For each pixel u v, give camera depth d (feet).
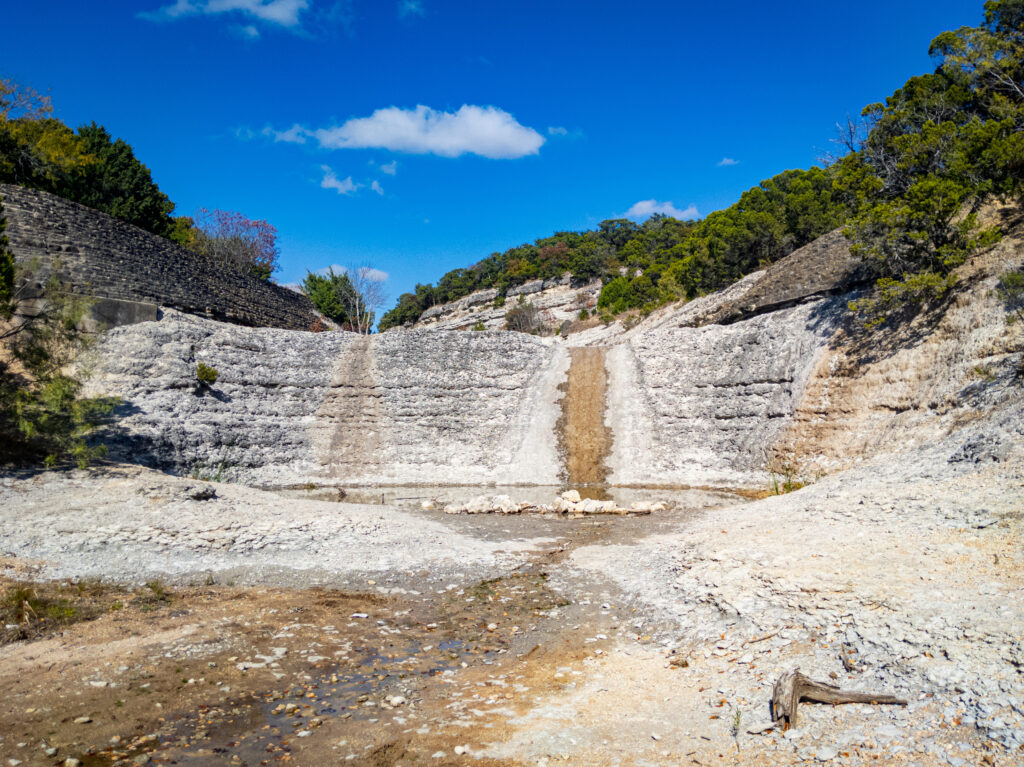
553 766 24.70
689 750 25.41
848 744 24.12
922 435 77.82
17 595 42.88
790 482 91.76
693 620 38.58
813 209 167.43
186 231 204.13
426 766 24.90
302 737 27.17
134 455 101.40
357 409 128.26
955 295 89.40
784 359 114.83
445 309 356.59
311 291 270.46
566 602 45.27
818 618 34.06
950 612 31.19
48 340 75.31
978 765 21.59
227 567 53.98
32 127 134.10
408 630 40.65
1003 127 93.71
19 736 26.89
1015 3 103.71
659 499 92.63
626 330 203.82
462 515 80.33
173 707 29.81
